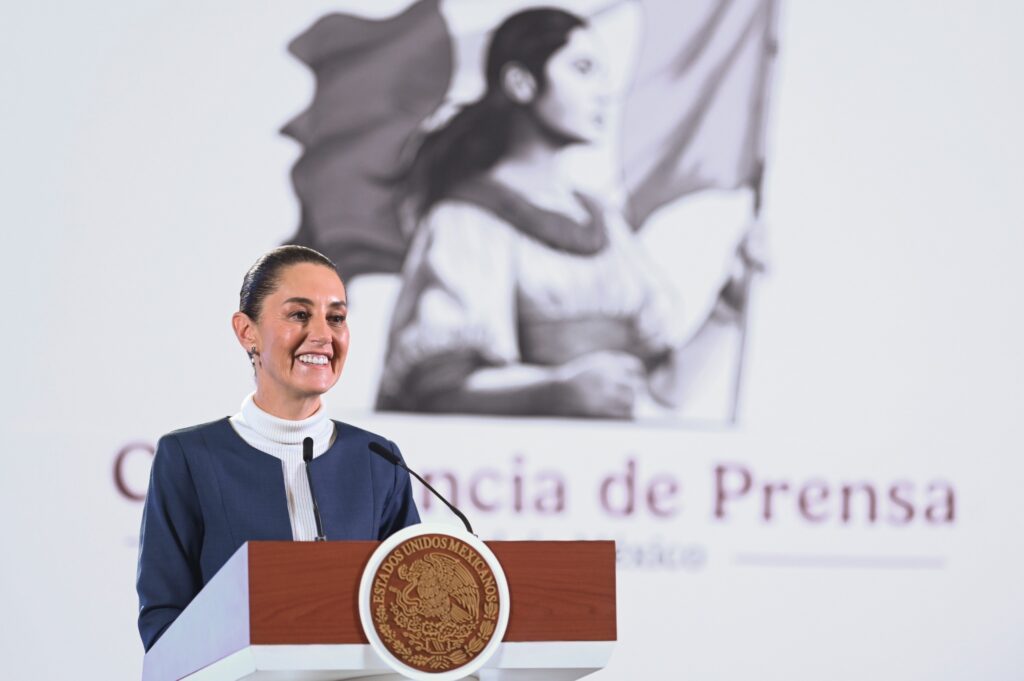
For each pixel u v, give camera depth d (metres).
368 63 12.41
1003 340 13.19
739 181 12.94
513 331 12.39
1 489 11.27
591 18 12.85
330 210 12.20
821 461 12.73
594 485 12.34
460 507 12.12
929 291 13.12
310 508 6.28
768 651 12.46
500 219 12.50
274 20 12.23
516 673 5.22
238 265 11.96
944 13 13.44
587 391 12.43
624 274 12.63
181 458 6.23
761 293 12.84
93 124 11.73
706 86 12.98
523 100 12.68
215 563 6.09
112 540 11.45
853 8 13.27
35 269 11.49
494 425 12.25
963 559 12.86
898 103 13.27
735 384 12.69
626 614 12.27
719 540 12.48
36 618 11.27
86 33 11.79
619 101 12.83
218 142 12.02
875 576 12.70
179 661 5.32
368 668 4.75
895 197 13.17
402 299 12.25
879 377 12.94
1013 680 12.81
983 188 13.31
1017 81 13.47
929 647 12.73
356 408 12.05
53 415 11.43
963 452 12.98
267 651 4.64
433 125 12.49
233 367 11.85
